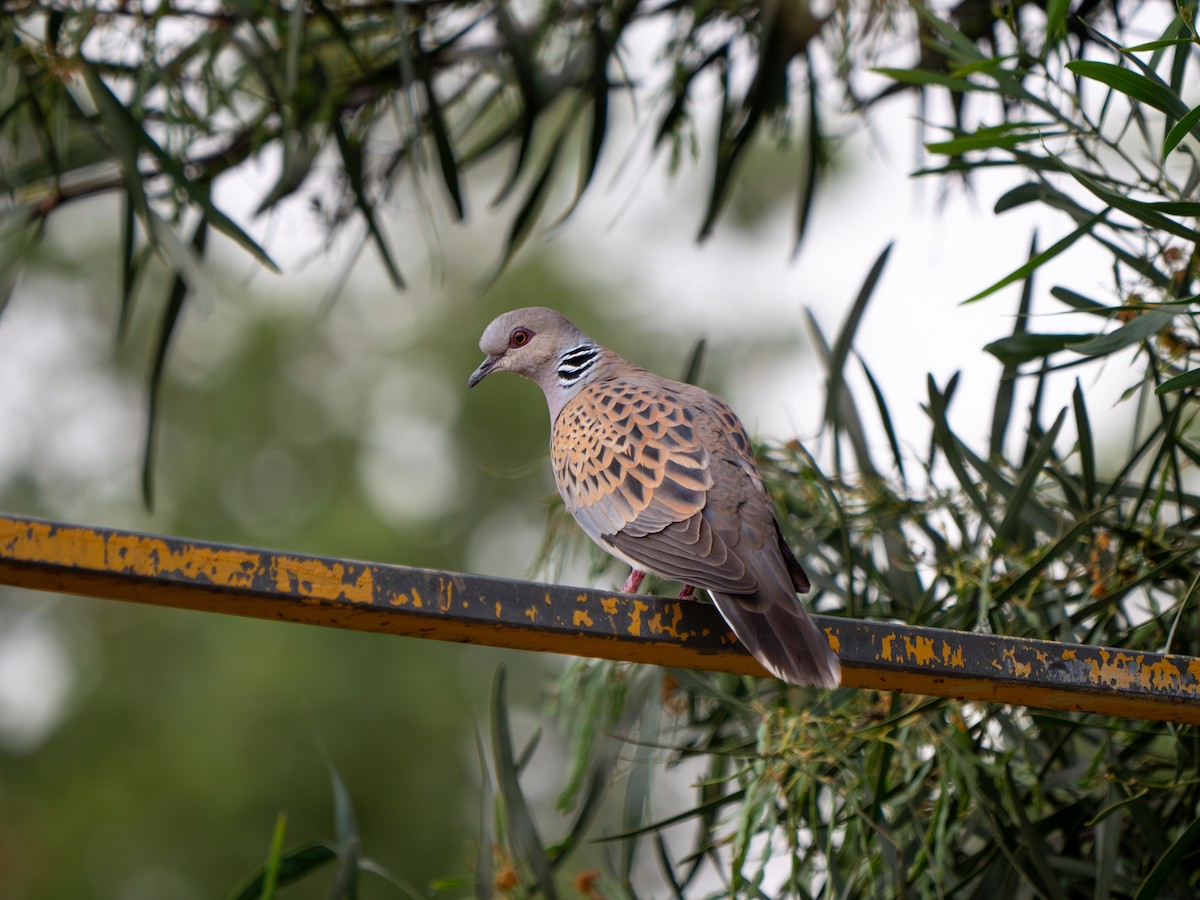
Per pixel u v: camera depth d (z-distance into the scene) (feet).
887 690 20.61
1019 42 25.22
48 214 33.58
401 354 58.13
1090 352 22.58
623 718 27.76
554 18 35.70
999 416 27.78
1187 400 25.09
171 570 16.51
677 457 23.81
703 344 29.14
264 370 57.26
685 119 35.63
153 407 33.14
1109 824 24.26
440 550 54.54
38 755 50.24
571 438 25.77
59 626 52.39
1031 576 24.82
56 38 30.32
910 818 25.79
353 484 56.08
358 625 18.13
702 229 36.29
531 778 50.85
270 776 48.26
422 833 48.47
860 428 28.27
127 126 29.68
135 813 48.49
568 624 18.97
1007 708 25.40
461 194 33.91
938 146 23.90
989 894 25.43
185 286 33.12
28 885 47.57
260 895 25.79
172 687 51.13
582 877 26.11
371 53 36.63
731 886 23.06
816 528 28.27
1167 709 20.03
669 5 36.55
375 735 49.55
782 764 23.61
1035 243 27.27
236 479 55.72
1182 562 25.68
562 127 35.14
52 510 54.39
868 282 28.22
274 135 35.04
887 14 33.40
